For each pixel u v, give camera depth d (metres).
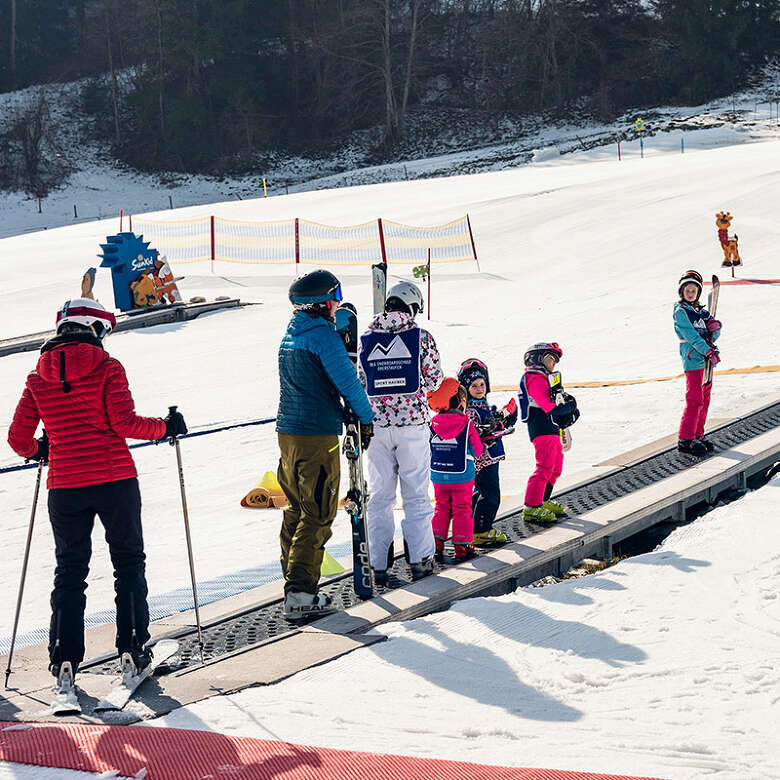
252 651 6.82
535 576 8.88
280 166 105.62
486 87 105.81
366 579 7.86
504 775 4.68
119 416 6.33
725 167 51.09
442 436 8.59
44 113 107.62
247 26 111.12
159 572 9.48
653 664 6.28
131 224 52.41
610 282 33.44
